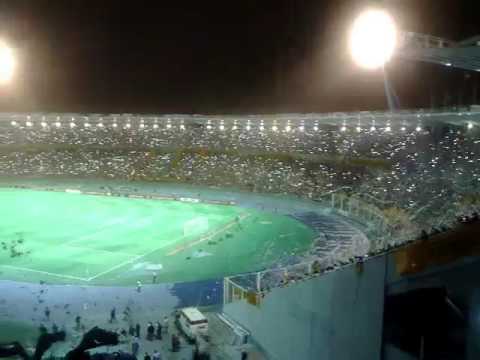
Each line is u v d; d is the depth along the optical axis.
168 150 80.38
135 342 22.62
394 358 7.85
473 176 42.59
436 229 8.02
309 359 10.32
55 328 22.39
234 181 71.19
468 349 7.22
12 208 58.88
